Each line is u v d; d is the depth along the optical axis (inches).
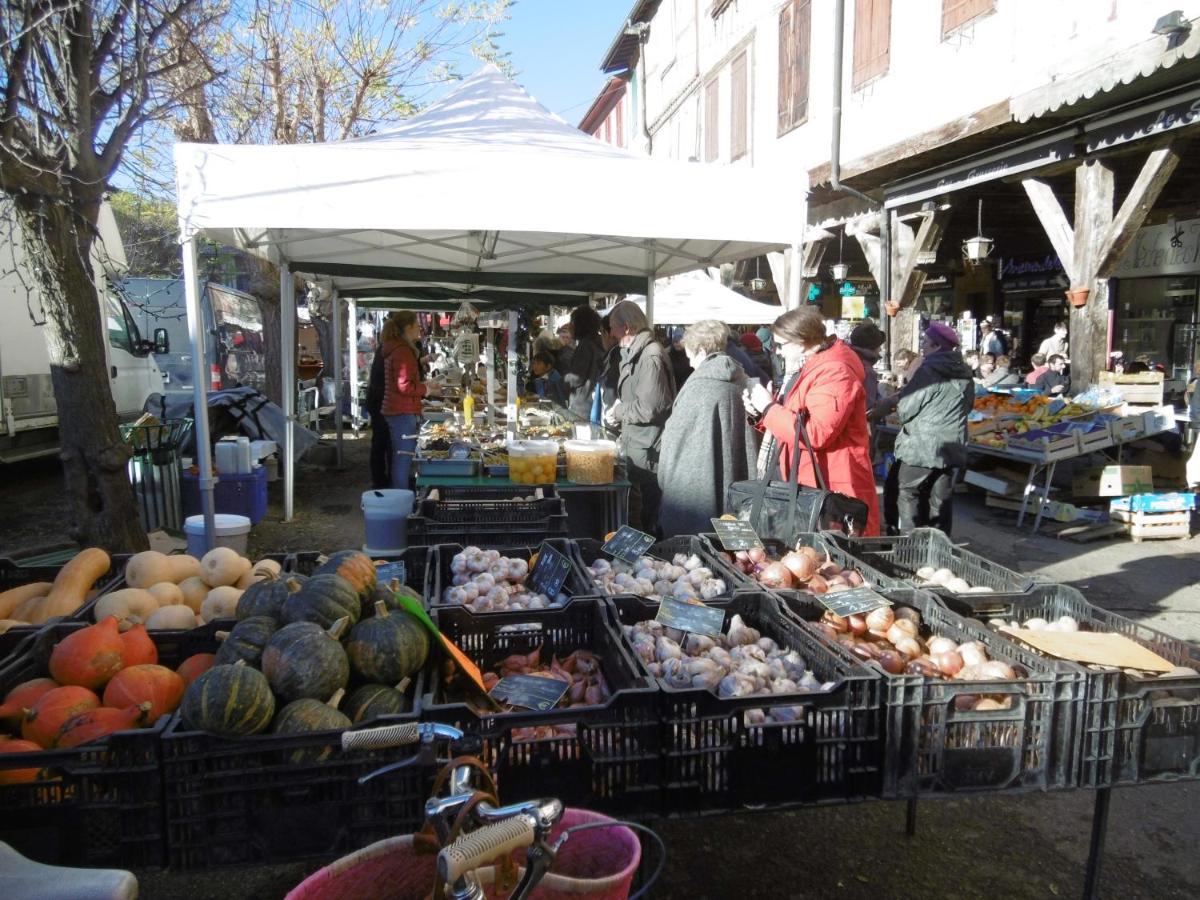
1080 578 262.7
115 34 194.1
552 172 221.9
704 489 195.8
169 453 306.7
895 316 486.0
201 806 78.1
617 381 316.8
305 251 328.2
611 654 108.4
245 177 216.2
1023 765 93.5
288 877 123.7
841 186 493.7
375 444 356.2
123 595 116.1
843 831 136.3
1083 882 122.3
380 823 80.4
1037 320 617.0
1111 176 339.3
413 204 217.5
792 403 169.2
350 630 97.7
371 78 509.0
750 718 89.4
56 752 75.7
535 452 221.5
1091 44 338.6
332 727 81.8
